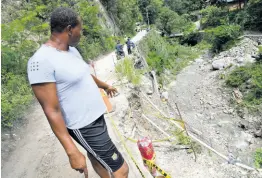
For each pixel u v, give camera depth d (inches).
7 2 770.2
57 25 84.3
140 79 658.2
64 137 81.4
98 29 1026.1
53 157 276.7
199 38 1822.1
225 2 1959.9
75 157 81.7
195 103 879.7
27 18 671.1
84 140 92.0
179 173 370.0
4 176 255.1
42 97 80.0
